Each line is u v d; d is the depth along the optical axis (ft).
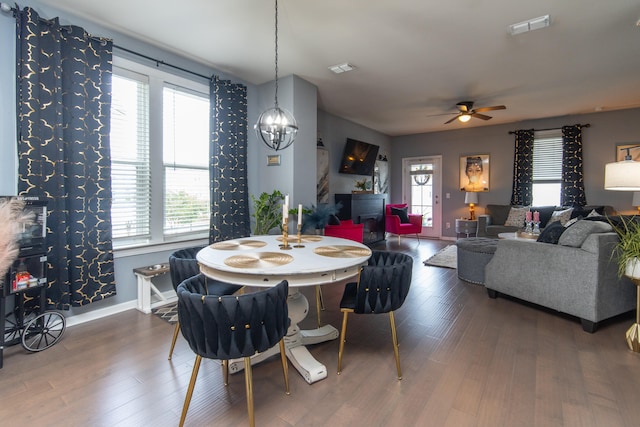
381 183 25.38
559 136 20.21
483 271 12.51
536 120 20.90
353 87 14.65
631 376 6.37
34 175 7.89
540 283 9.50
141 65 10.33
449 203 24.56
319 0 8.07
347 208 19.25
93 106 9.00
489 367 6.71
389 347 7.61
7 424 5.04
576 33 9.76
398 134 26.16
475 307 10.25
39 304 7.98
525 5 8.29
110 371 6.57
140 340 7.95
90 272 8.96
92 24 9.21
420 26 9.34
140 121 10.48
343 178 20.98
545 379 6.27
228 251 7.20
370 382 6.19
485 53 11.12
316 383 6.17
